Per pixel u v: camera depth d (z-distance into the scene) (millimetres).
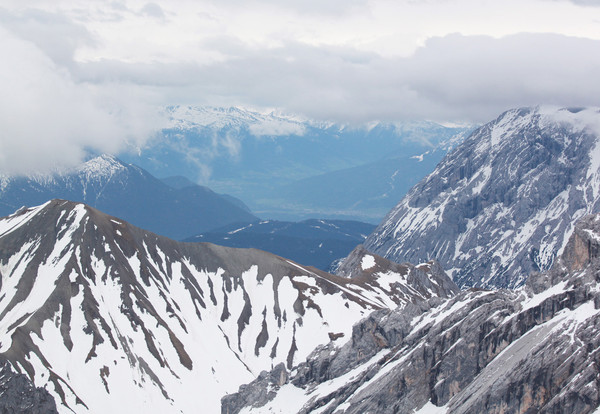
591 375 196250
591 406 193000
